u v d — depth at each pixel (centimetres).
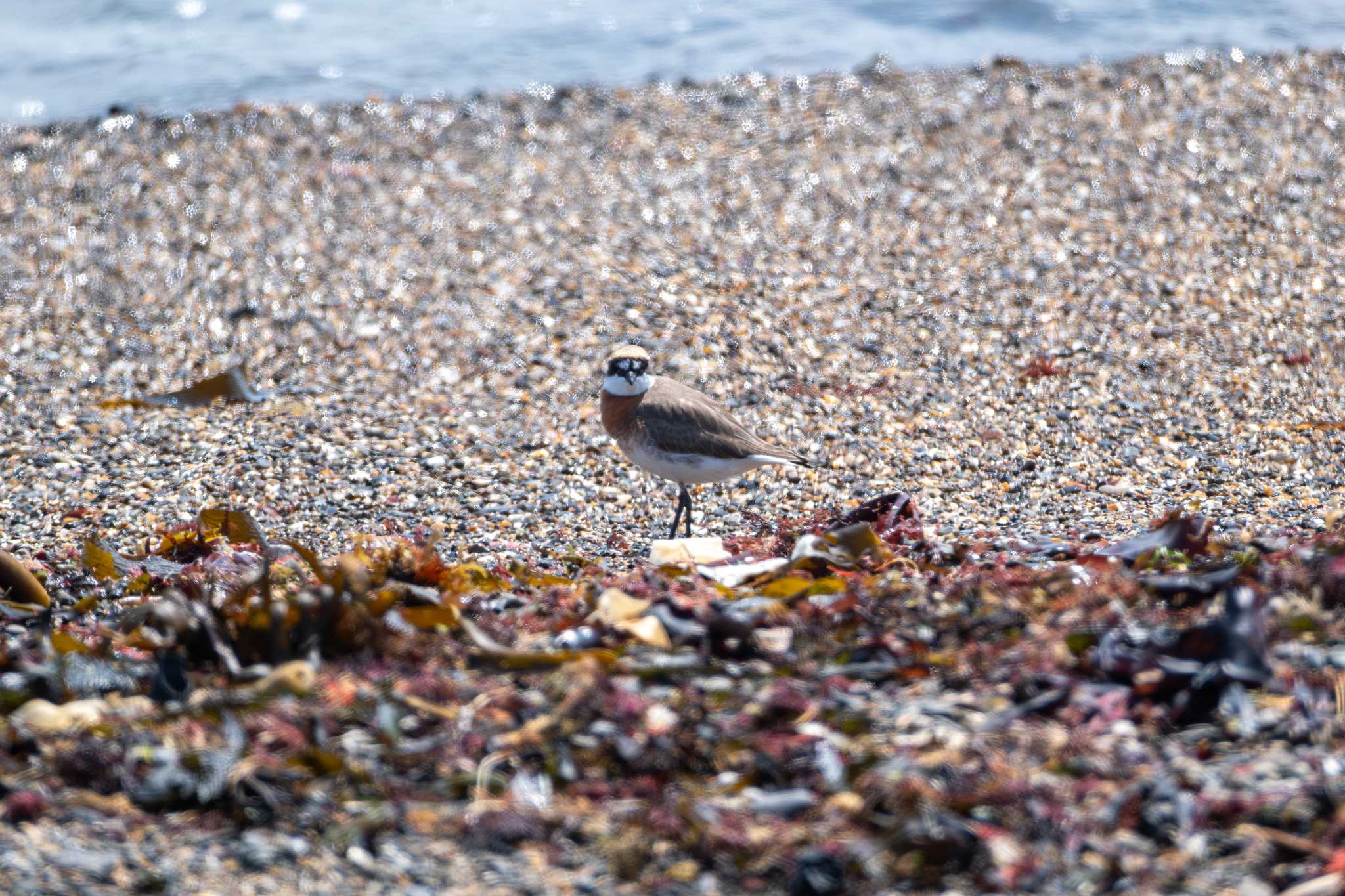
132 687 675
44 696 663
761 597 772
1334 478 1258
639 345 1616
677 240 1909
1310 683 620
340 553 1120
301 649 688
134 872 534
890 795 549
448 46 2947
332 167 2227
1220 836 530
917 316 1678
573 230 1948
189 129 2403
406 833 555
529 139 2362
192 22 3128
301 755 586
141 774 585
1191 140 2177
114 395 1549
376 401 1511
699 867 531
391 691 638
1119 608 702
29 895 517
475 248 1900
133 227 2000
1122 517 1162
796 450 1376
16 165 2244
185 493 1268
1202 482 1262
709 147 2289
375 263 1866
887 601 737
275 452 1365
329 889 526
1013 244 1855
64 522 1199
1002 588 744
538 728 603
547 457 1367
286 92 2658
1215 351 1570
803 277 1788
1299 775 556
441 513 1230
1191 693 613
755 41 2930
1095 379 1516
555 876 531
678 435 1133
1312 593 712
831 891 516
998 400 1480
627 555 1120
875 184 2075
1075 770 568
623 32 3038
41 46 2961
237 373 1526
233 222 2014
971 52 2792
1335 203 1928
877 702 638
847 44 2873
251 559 968
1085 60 2686
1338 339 1584
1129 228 1880
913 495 1256
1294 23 2862
